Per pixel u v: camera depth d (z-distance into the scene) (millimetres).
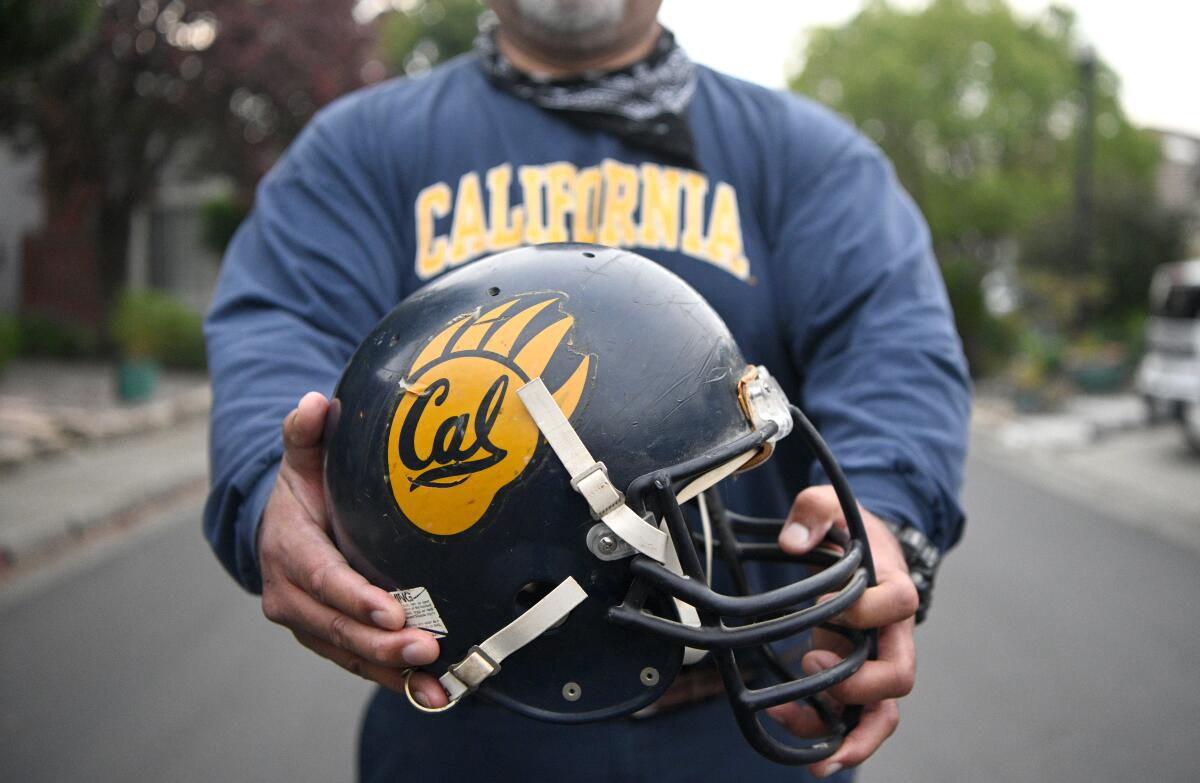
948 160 24047
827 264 1582
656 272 1240
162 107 15992
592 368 1125
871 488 1376
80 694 4113
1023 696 4129
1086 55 16891
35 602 5434
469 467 1106
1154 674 4387
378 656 1123
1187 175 30312
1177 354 11344
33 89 14914
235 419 1412
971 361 19188
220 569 6109
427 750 1519
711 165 1656
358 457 1163
